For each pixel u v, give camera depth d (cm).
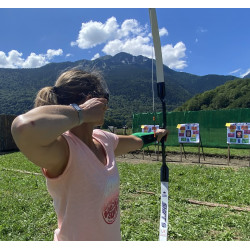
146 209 457
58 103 117
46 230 386
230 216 424
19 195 555
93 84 122
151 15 168
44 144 89
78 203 114
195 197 532
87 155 116
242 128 916
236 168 845
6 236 367
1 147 1433
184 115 1278
